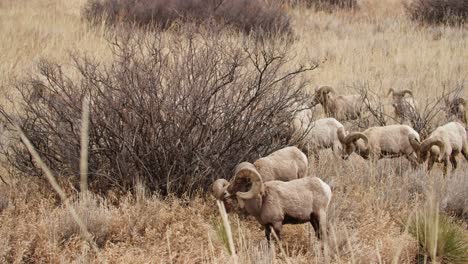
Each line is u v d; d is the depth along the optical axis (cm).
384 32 7650
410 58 5784
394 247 1873
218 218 2061
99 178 2408
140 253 1908
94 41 5509
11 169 2608
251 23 6700
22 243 1861
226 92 2439
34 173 2445
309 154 2716
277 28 6650
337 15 8888
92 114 2339
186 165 2348
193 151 2333
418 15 8656
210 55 2575
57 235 1962
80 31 6006
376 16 8831
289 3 9219
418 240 1905
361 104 3559
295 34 7012
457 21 8244
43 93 2700
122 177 2369
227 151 2395
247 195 1802
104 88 2409
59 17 6838
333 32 7400
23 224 1972
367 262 1839
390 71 5316
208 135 2359
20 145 2559
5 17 6431
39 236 1942
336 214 2072
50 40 5534
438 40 7125
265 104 2483
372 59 5875
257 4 7162
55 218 2041
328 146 2748
